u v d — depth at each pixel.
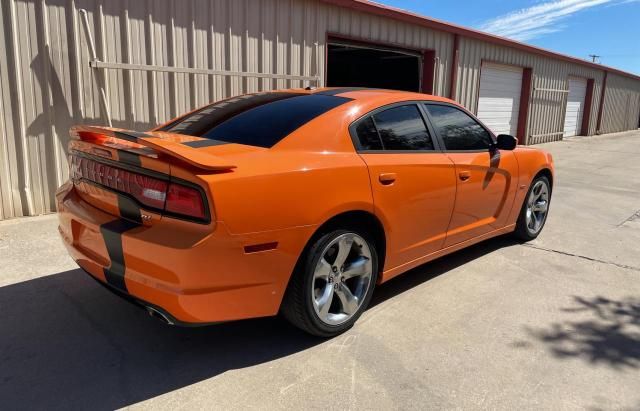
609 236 5.40
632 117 27.27
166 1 6.09
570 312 3.41
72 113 5.48
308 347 2.85
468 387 2.50
